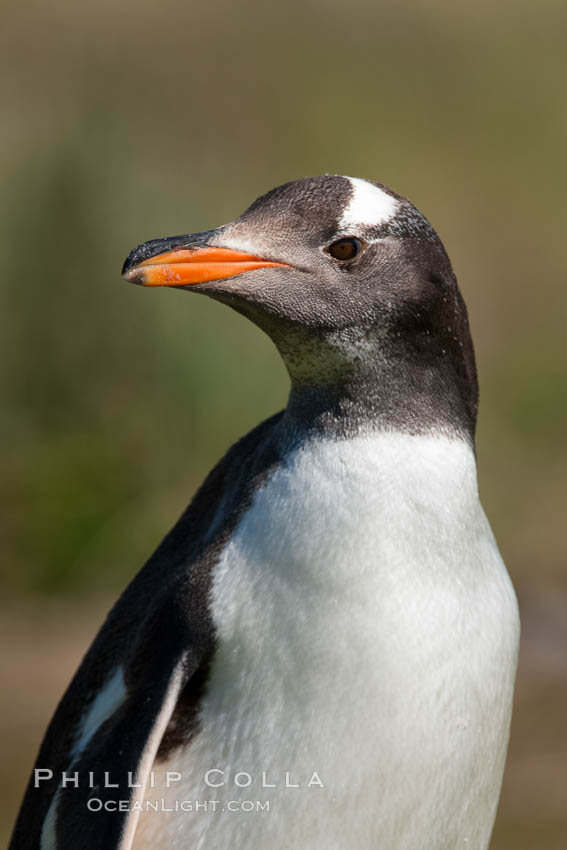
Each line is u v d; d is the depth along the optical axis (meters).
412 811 5.30
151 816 5.41
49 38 25.27
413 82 27.56
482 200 24.91
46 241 16.88
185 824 5.36
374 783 5.21
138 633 5.52
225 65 26.23
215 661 5.27
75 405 16.45
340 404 5.35
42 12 25.98
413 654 5.09
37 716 11.30
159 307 16.28
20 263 16.69
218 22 27.52
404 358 5.33
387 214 5.37
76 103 22.20
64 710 5.97
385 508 5.18
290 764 5.19
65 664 12.62
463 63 28.34
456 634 5.18
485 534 5.49
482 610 5.30
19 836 6.01
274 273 5.30
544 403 20.64
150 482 15.91
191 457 16.19
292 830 5.27
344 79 26.89
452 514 5.26
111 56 25.17
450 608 5.18
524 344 22.14
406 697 5.11
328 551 5.13
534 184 25.28
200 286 5.32
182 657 5.24
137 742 5.16
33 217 16.92
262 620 5.17
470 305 22.86
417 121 26.44
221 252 5.32
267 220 5.38
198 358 16.16
